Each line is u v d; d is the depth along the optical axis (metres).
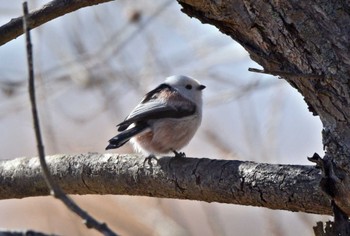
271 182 6.37
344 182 5.93
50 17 6.49
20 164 7.69
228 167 6.67
